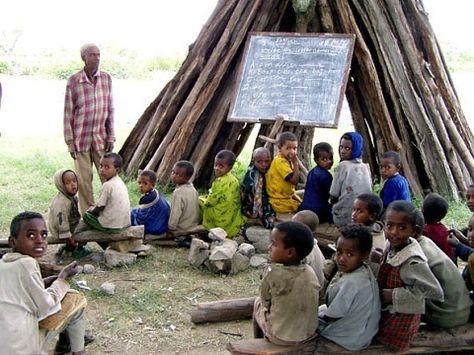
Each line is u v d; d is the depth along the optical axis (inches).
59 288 173.8
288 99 327.6
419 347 173.8
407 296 164.9
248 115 328.8
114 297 230.8
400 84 343.0
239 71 342.0
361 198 207.0
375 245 226.5
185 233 277.4
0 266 163.9
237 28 356.8
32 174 395.5
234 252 254.7
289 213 278.2
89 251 269.9
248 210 277.1
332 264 196.4
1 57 918.4
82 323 180.7
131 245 263.6
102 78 306.8
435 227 214.4
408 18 358.6
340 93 323.0
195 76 361.1
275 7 360.5
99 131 307.4
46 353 175.9
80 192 309.7
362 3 347.3
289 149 273.1
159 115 365.7
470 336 178.4
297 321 167.5
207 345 200.5
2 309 159.5
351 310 167.0
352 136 259.8
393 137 340.5
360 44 338.3
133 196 344.5
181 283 245.1
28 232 166.2
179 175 278.5
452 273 179.3
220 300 231.8
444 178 344.2
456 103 363.9
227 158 274.2
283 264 167.9
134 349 197.2
